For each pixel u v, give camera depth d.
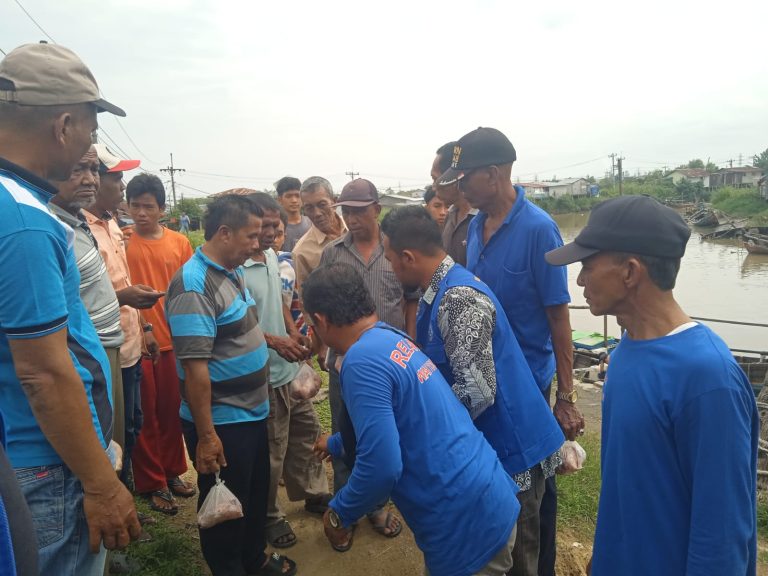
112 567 2.85
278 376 3.12
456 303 2.20
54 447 1.56
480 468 1.97
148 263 3.72
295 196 5.71
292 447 3.46
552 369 2.88
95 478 1.60
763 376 7.84
